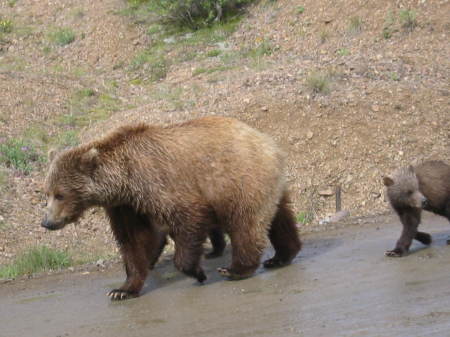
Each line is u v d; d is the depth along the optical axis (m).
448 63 21.08
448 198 11.48
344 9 25.78
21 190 15.96
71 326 8.22
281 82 20.05
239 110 18.52
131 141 9.49
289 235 10.63
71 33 29.23
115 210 9.70
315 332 6.91
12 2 32.91
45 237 14.42
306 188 16.48
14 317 9.00
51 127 19.73
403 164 16.94
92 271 11.93
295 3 27.47
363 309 7.61
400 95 18.97
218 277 10.33
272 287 9.23
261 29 26.69
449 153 17.31
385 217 14.85
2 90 21.44
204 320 7.85
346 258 10.86
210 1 28.34
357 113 18.23
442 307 7.35
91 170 9.26
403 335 6.53
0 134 18.70
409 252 10.91
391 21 24.27
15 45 29.06
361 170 16.86
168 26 29.00
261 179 9.63
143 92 23.33
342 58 22.02
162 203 9.33
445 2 24.50
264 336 6.96
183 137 9.60
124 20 29.53
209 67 24.42
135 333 7.60
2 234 14.23
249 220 9.69
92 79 24.64
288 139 17.59
